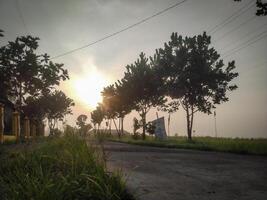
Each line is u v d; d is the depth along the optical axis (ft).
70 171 17.34
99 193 13.60
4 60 78.33
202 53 99.96
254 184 18.90
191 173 23.24
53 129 33.04
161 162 31.19
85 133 27.84
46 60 82.02
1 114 73.67
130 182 18.26
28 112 99.55
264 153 48.01
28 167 19.94
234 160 35.50
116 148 56.39
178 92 100.01
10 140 74.64
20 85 83.71
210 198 15.05
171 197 14.99
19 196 13.07
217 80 99.91
